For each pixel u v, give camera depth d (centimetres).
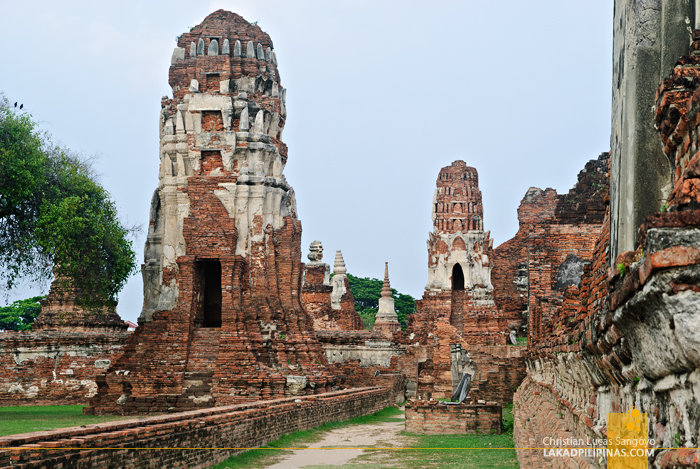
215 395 2889
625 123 763
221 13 3375
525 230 5241
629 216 734
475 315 5241
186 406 2884
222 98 3183
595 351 720
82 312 4084
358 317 6306
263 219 3173
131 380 2933
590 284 1120
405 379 4497
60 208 2659
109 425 1441
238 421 1981
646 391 558
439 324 4662
